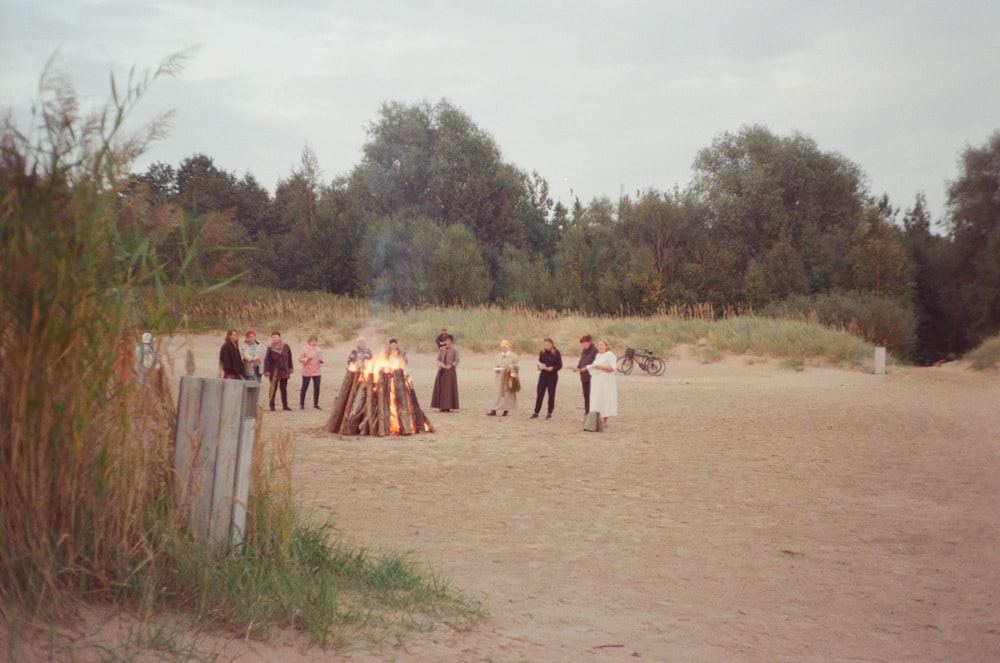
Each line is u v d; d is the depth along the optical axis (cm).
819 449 1577
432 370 3400
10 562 405
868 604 691
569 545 857
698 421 1978
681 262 5978
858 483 1245
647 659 538
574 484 1195
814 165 6262
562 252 6066
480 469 1298
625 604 671
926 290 6066
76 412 443
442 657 486
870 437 1745
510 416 2064
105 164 458
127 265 475
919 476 1309
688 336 3900
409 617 552
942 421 2025
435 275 5525
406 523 923
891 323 4666
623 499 1100
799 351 3684
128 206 482
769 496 1139
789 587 736
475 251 5722
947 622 648
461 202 6619
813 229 6012
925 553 860
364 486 1130
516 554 813
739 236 6147
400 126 6719
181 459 540
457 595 645
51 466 436
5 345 425
